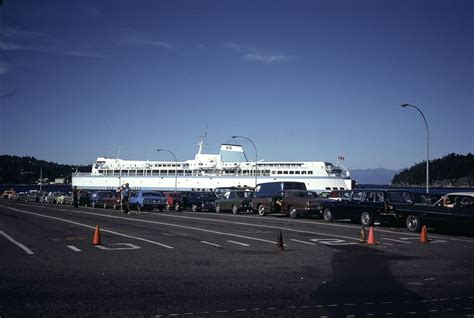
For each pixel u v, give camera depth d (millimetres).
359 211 23000
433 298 7746
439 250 13789
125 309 6969
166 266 10695
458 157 170500
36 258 11820
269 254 12672
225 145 79000
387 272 10086
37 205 50906
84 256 12188
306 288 8453
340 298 7715
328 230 20141
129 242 15305
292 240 16109
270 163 72125
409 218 19875
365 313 6824
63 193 58688
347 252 13172
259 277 9445
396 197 21859
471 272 10141
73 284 8711
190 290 8242
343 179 69688
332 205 25109
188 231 19328
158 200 38312
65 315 6645
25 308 6996
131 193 40281
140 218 28000
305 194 29328
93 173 86562
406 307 7172
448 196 19031
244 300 7551
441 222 18406
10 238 16422
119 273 9812
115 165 84125
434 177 168625
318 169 69188
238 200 34719
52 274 9695
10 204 54094
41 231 19094
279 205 31172
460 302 7500
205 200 38281
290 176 70062
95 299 7570
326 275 9695
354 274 9828
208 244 14828
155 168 80250
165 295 7863
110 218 27844
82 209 40875
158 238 16531
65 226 21641
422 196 21531
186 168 77812
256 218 28859
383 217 21422
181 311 6875
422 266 10883
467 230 17562
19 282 8883
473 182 152000
